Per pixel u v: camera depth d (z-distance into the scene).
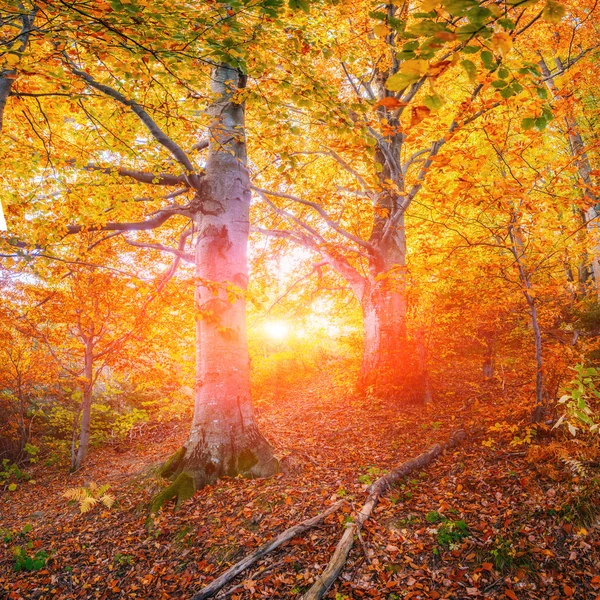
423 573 3.99
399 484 5.68
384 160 10.59
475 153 4.65
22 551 5.71
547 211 5.36
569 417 5.14
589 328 10.54
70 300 9.22
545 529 4.19
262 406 13.34
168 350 11.14
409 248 12.38
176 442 11.15
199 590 4.31
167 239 11.22
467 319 9.49
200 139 8.06
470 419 7.71
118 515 6.24
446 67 1.95
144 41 3.43
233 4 3.00
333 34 7.24
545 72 9.90
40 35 3.65
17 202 6.09
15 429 11.23
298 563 4.36
